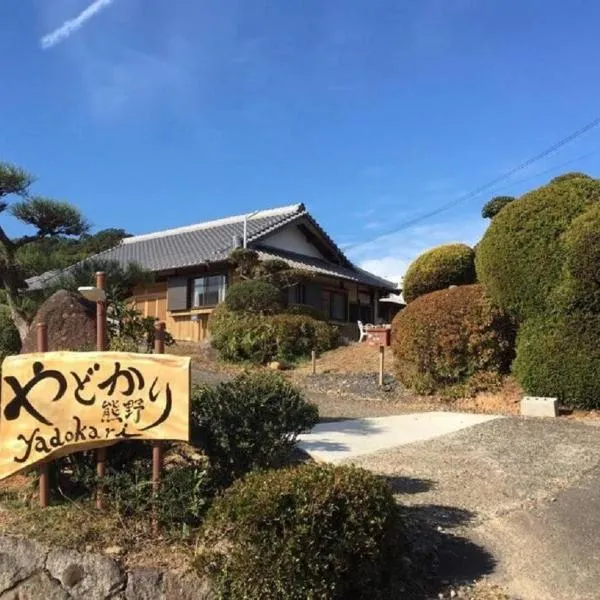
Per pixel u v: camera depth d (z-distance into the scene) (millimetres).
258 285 18188
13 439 4922
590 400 9766
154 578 4445
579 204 10414
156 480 4992
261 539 4195
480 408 10602
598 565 4902
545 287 10328
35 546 4723
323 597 4145
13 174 10711
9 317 12820
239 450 5277
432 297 11766
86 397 4992
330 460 7238
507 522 5562
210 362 16156
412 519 5488
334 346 16672
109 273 11625
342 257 26969
